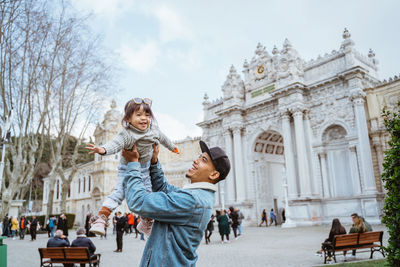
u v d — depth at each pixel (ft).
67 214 141.38
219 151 9.60
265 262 36.96
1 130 79.05
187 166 167.73
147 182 9.43
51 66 88.53
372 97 91.45
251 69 125.59
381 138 88.43
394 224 19.03
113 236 95.50
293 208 97.55
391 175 19.65
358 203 88.12
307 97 104.99
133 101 9.04
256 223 114.93
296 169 101.86
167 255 8.11
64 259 31.60
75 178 219.00
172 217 8.21
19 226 104.32
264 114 117.29
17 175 84.02
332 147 99.60
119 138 8.45
